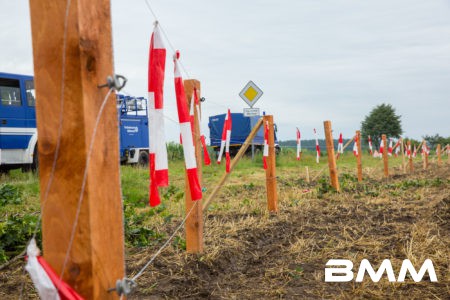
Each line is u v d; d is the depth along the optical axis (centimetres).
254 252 602
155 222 775
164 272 494
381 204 979
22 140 1575
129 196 1110
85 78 189
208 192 1230
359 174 1536
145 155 2191
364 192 1165
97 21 196
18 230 591
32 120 1605
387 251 600
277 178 1697
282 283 486
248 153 3083
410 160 2097
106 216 198
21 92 1580
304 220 797
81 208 189
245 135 3056
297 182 1513
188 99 542
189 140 325
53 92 191
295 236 675
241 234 673
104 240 197
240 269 537
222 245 602
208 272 512
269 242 655
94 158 192
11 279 477
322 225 754
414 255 567
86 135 188
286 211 886
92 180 190
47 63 192
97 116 195
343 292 459
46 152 193
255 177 1752
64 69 189
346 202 1005
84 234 190
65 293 184
